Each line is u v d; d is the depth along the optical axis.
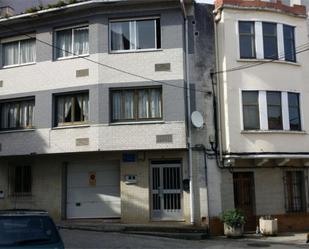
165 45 19.31
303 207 20.72
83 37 20.17
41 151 19.86
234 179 19.94
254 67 19.98
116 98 19.50
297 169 20.75
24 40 21.30
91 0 19.27
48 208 20.36
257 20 20.27
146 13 19.58
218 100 19.84
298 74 20.72
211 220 18.97
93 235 16.52
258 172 20.09
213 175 19.42
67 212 20.31
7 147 20.59
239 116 19.55
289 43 20.88
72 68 19.80
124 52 19.41
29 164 21.12
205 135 19.58
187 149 19.14
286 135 19.91
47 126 19.89
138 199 19.23
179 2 19.22
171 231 17.78
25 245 8.08
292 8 21.06
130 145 18.83
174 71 19.11
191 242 16.25
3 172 21.41
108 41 19.50
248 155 19.30
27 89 20.55
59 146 19.55
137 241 15.55
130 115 19.33
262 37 20.25
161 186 19.45
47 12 20.11
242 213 18.58
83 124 19.56
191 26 20.12
